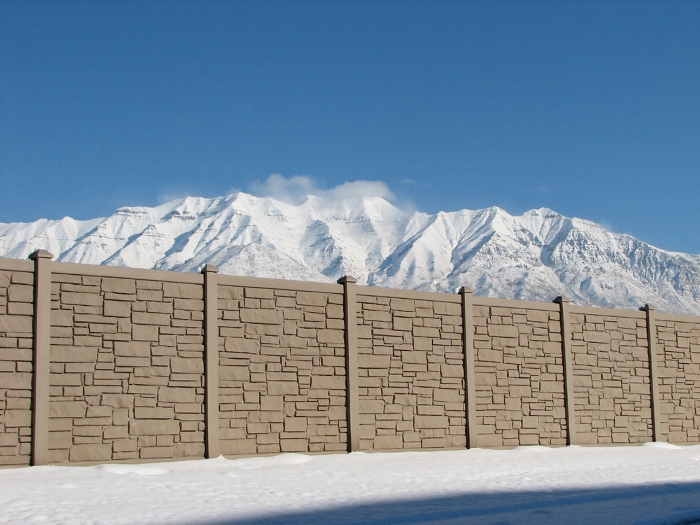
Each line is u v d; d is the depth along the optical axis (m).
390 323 21.09
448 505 12.91
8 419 15.95
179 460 17.61
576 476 17.16
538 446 22.92
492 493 14.44
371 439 20.28
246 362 18.80
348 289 20.47
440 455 20.34
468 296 22.53
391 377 20.86
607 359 25.11
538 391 23.47
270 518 11.45
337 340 20.16
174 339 17.97
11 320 16.20
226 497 13.18
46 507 11.87
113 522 10.86
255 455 18.55
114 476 15.24
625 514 12.22
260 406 18.81
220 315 18.62
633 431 25.23
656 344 26.34
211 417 18.08
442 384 21.67
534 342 23.67
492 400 22.52
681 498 14.22
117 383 17.14
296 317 19.66
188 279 18.38
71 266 16.98
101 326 17.12
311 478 15.65
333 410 19.84
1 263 16.28
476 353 22.47
